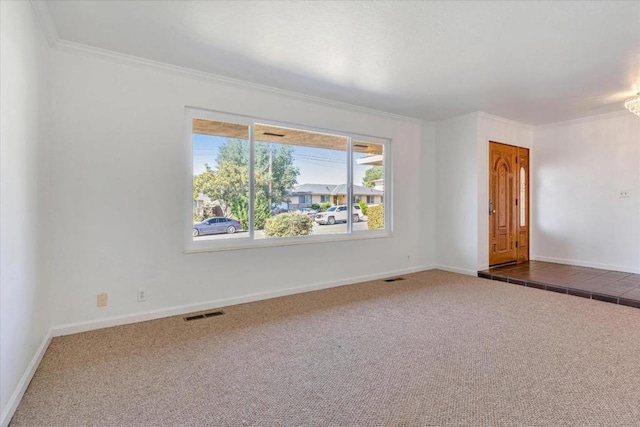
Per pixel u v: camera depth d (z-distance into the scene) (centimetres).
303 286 406
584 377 205
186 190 332
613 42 270
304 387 197
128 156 300
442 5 220
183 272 328
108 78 290
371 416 170
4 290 165
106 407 178
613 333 272
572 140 532
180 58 300
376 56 296
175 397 187
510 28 248
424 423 164
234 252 357
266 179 386
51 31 249
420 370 216
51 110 266
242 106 361
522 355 235
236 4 219
